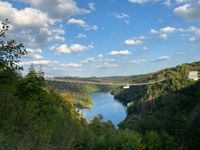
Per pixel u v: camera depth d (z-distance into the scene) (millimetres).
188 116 165375
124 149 75188
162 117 181625
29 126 17312
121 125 167500
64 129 23062
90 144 68188
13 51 19750
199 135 117562
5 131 16078
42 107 31047
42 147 15484
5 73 19812
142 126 152125
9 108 18406
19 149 14203
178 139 118812
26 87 29203
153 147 86000
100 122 95188
